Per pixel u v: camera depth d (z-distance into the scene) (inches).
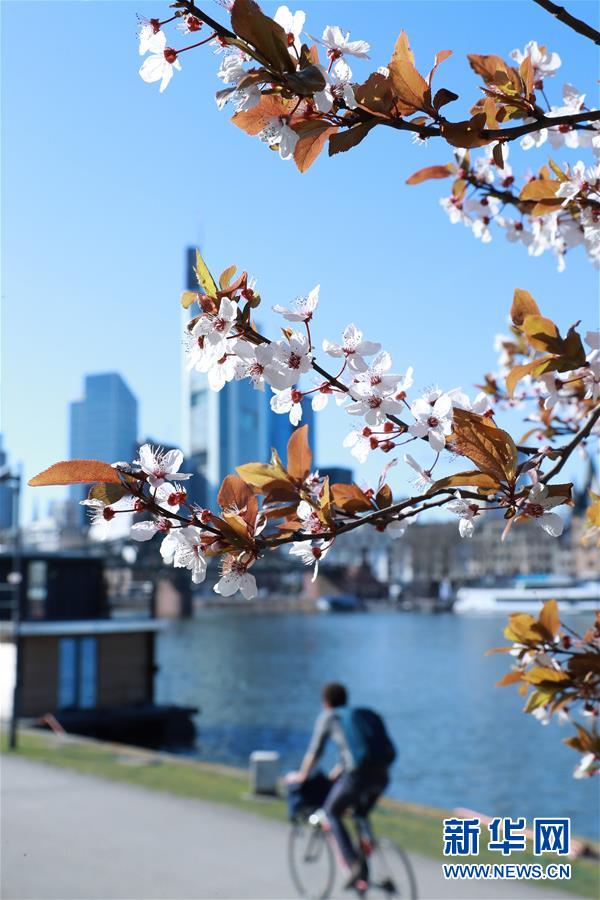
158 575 5201.8
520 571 6274.6
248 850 383.9
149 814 457.1
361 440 79.9
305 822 337.4
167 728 1311.5
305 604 7421.3
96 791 521.3
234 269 74.3
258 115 71.3
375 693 2052.2
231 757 1227.2
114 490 73.8
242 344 73.1
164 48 68.7
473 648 3412.9
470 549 6860.2
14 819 442.3
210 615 6638.8
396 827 431.2
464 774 1141.1
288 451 87.0
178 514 75.2
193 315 74.1
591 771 114.1
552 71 100.6
